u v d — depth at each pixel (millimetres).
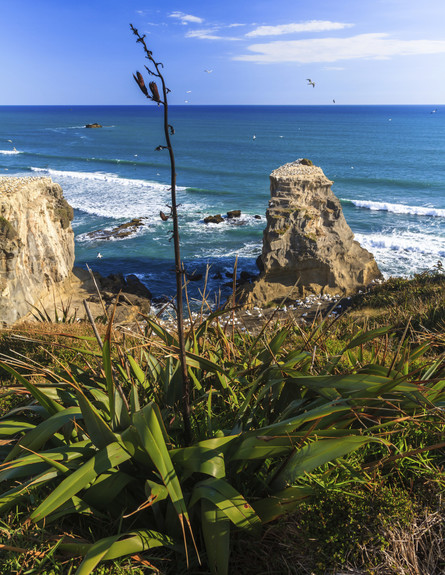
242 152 106750
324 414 2285
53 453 2406
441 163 89500
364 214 47750
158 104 2035
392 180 68875
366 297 16797
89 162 89062
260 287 23406
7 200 17453
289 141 135500
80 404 2379
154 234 40281
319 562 2125
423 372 3230
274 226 23688
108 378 2414
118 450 2303
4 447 2891
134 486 2527
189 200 54000
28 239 18984
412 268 30422
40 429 2518
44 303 19984
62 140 133250
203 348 3695
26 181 21078
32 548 2193
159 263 33688
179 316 2465
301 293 23078
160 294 27875
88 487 2369
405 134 162125
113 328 3314
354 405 2535
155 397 3180
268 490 2383
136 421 2303
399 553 2131
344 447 2176
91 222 44281
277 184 25156
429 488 2469
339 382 2529
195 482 2506
